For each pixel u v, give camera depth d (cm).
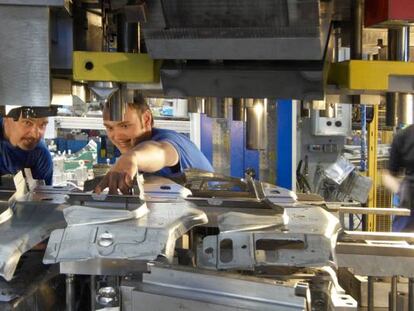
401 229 325
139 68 125
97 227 109
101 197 133
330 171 343
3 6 120
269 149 374
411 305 132
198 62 124
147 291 109
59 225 126
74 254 103
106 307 116
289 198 166
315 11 106
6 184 191
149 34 116
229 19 112
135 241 104
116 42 140
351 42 135
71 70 138
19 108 139
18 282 124
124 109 138
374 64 122
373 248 131
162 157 229
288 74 121
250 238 110
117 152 375
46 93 124
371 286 142
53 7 122
